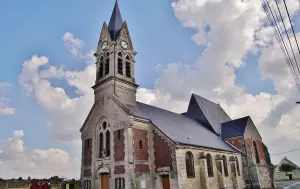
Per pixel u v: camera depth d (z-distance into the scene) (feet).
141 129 83.66
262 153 133.69
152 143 83.87
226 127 135.33
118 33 103.04
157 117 96.48
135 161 77.20
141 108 96.17
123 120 82.17
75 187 98.89
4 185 96.53
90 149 91.91
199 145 87.61
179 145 77.51
